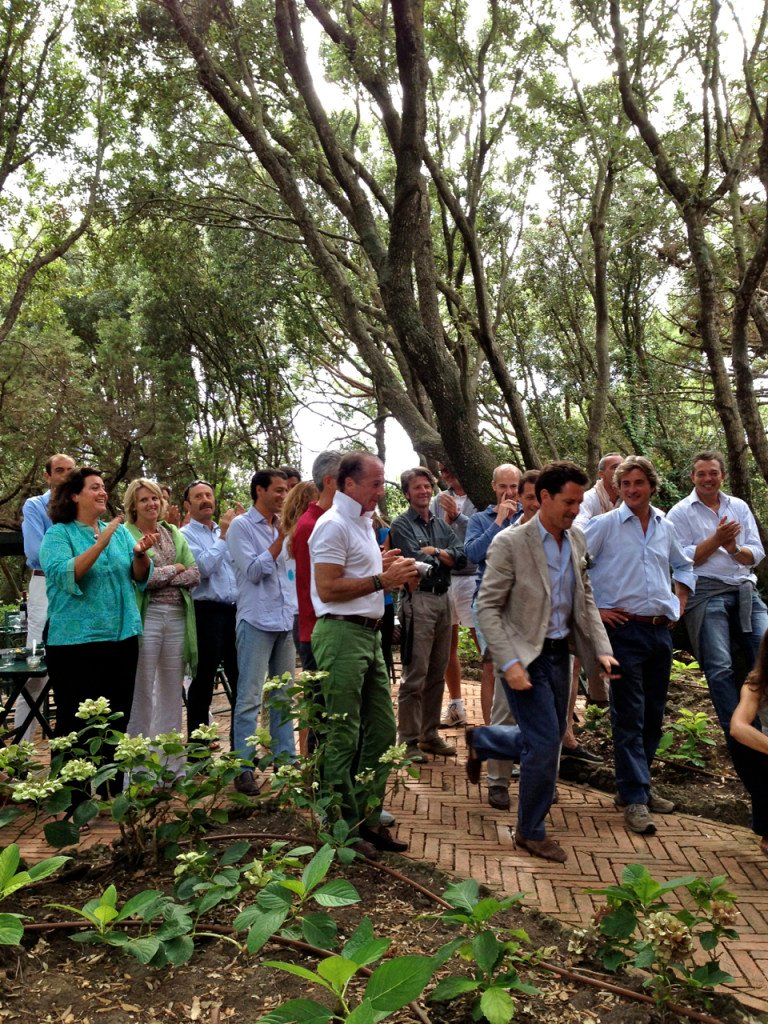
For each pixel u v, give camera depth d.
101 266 19.66
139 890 3.64
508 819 4.89
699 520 5.93
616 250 17.28
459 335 13.09
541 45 11.86
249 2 10.64
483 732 4.68
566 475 4.38
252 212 16.34
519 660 4.33
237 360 22.67
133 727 5.24
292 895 3.11
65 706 4.73
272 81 11.57
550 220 17.95
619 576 4.95
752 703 4.02
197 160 14.06
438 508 7.49
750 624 5.67
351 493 4.24
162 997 2.87
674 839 4.64
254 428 24.88
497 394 19.64
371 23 11.08
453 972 3.07
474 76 12.30
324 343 21.98
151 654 5.23
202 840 3.90
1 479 20.70
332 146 10.45
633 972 3.09
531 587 4.38
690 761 5.83
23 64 15.09
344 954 2.66
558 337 20.66
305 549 4.81
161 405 22.06
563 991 2.96
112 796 4.66
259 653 5.30
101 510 4.86
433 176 11.18
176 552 5.38
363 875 3.88
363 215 10.47
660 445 15.33
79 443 20.53
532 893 3.86
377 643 4.30
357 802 4.16
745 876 4.14
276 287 17.36
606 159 12.52
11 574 19.23
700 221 9.85
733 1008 2.89
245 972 3.01
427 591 5.89
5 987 2.89
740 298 9.21
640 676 4.93
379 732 4.34
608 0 9.67
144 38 11.06
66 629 4.69
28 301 20.38
